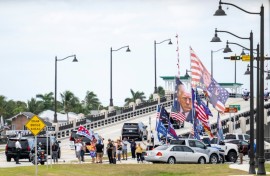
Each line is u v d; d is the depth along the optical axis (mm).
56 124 156875
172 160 87125
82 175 69125
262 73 64125
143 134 141000
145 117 174375
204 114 96188
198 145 89375
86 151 111625
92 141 92312
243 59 80750
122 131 140125
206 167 77812
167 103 183750
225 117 154625
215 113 161750
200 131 102000
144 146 126062
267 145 103062
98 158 90875
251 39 73500
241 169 74125
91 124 165625
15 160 97375
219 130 96188
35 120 60500
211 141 99875
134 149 103438
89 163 88625
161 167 77875
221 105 96312
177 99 100500
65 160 99500
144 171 73188
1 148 137375
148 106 181000
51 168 77750
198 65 97438
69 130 156750
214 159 89438
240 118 137500
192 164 84438
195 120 96562
